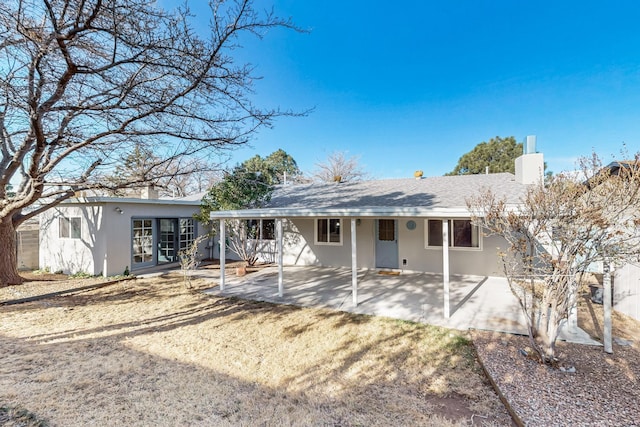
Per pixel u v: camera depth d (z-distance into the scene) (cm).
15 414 298
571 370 383
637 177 348
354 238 696
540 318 424
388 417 305
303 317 624
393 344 489
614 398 324
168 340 511
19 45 465
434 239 1041
